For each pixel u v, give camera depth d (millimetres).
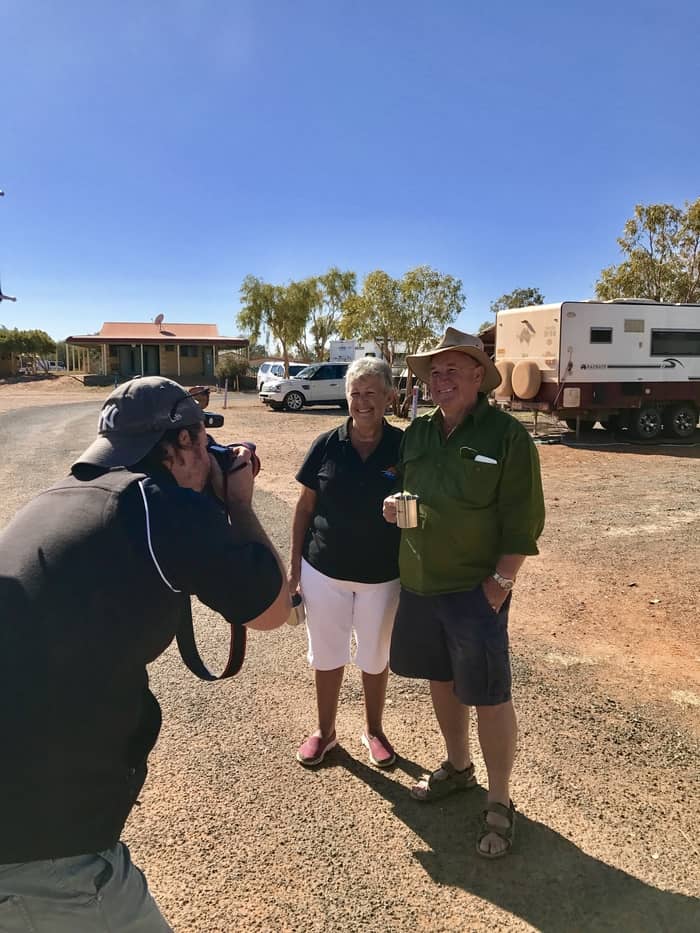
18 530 1347
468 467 2344
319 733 2955
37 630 1235
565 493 9164
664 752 3025
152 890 2217
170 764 2902
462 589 2408
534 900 2180
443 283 26000
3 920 1255
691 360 15109
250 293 35969
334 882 2256
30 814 1236
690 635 4348
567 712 3369
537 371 14477
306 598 2887
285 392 23016
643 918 2107
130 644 1320
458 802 2676
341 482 2768
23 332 55750
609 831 2506
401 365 26531
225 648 4125
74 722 1261
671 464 11812
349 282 43344
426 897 2195
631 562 5949
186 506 1379
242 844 2424
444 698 2633
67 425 17406
